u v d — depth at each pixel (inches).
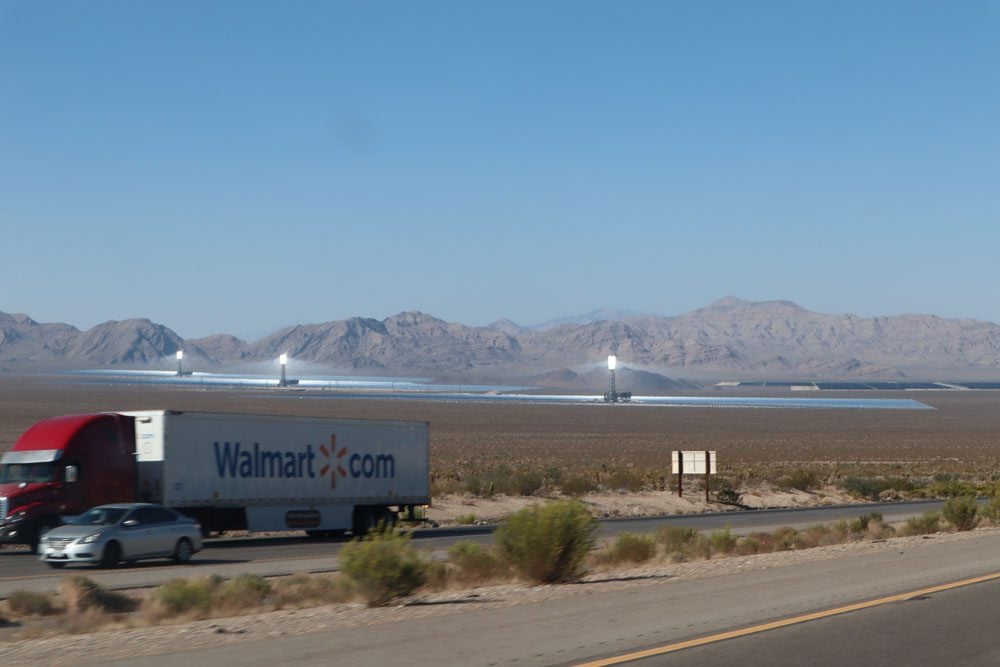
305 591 1298.0
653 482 4212.6
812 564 1369.3
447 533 2513.5
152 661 753.0
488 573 1359.5
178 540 1787.6
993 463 6274.6
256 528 2288.4
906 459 6633.9
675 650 759.1
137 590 1403.8
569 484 3720.5
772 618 899.4
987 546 1612.9
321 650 778.8
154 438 2153.1
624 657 734.5
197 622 1021.2
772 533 2192.4
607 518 3073.3
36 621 1146.0
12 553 2033.7
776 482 4424.2
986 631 840.3
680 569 1408.7
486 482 3683.6
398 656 749.3
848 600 1004.6
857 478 4451.3
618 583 1228.5
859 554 1533.0
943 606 964.0
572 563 1295.5
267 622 970.7
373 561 1104.8
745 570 1349.7
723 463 6102.4
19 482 2025.1
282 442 2340.1
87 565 1742.1
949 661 732.0
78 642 871.1
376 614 1006.4
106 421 2113.7
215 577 1362.0
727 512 3454.7
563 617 917.8
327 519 2420.0
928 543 1728.6
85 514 1759.4
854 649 767.7
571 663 716.0
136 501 2137.1
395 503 2573.8
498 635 829.2
